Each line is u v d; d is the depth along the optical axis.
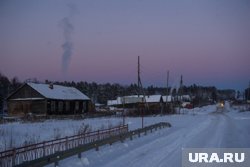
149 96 111.75
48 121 53.00
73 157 17.44
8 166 13.66
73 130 34.66
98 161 16.94
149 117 72.62
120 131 31.62
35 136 29.00
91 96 152.25
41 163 13.58
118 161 16.83
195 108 138.25
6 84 117.75
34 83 71.00
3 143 23.09
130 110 79.56
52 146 17.83
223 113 99.31
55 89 73.25
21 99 69.56
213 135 31.16
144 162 16.59
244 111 107.81
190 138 28.31
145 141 26.09
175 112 94.81
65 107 73.19
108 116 72.00
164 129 39.69
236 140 26.47
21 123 47.69
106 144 22.59
